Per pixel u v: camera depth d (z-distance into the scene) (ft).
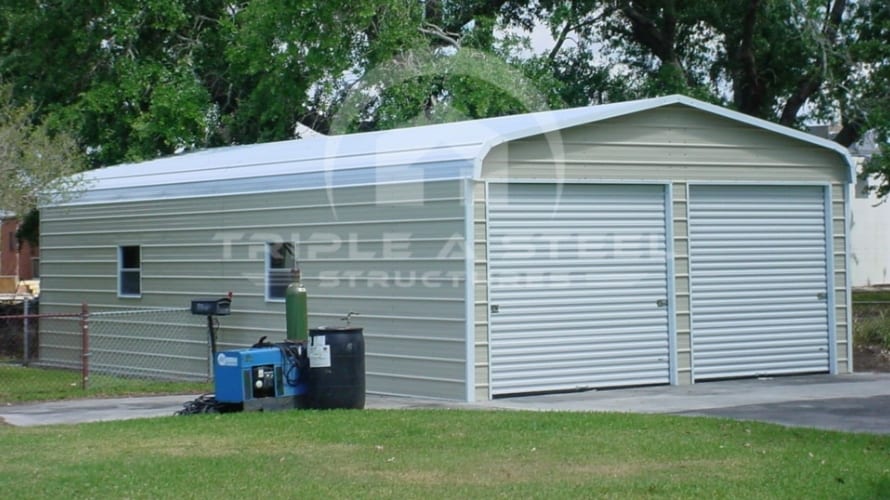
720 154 59.57
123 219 72.08
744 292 60.44
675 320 58.29
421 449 38.55
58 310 77.61
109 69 96.32
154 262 69.77
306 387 49.14
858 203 156.04
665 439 39.96
